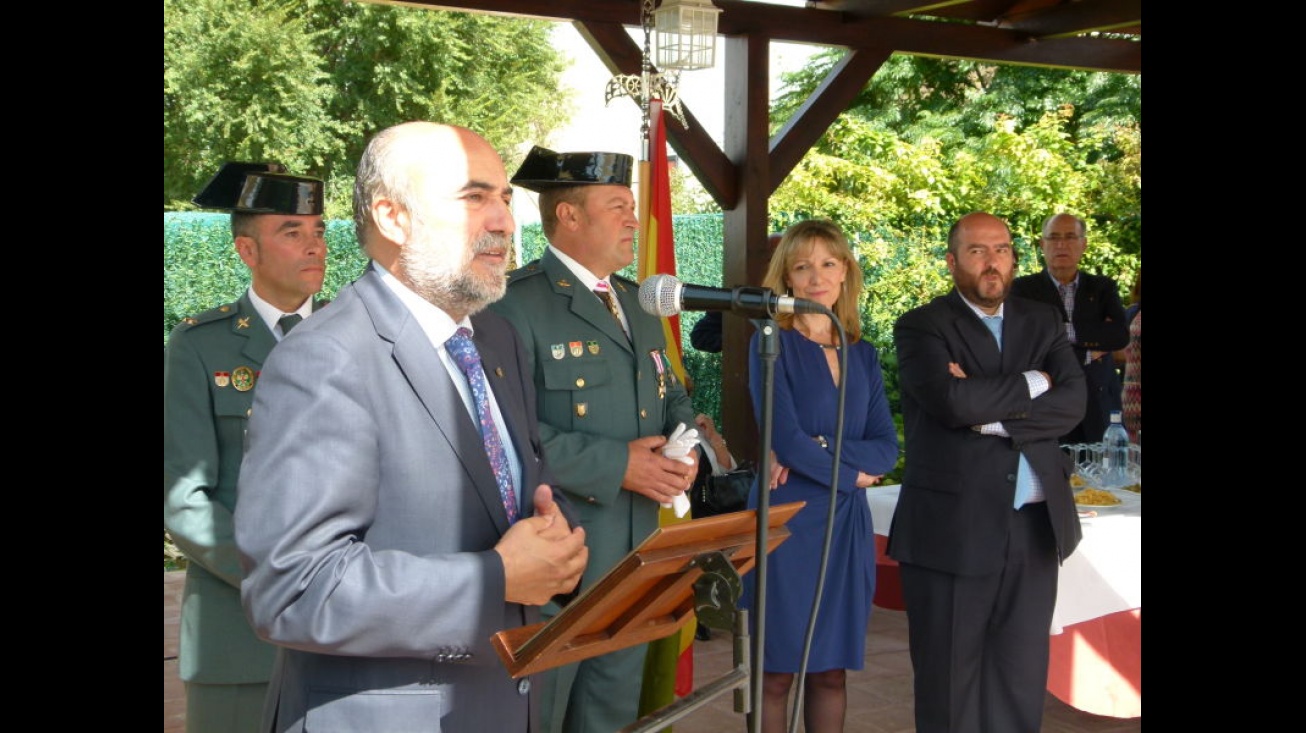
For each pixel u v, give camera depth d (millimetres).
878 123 16422
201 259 10305
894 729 4699
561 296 3473
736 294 2316
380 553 1890
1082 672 4324
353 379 1931
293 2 17609
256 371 3104
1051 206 13055
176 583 7023
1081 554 4078
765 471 2180
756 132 6344
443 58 18484
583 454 3229
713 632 5953
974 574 3777
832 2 6617
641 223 4945
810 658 3736
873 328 10234
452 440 2018
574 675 3256
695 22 4934
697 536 2014
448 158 2059
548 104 20219
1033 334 3939
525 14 5781
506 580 1933
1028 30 7062
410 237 2049
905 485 3967
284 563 1819
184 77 16875
